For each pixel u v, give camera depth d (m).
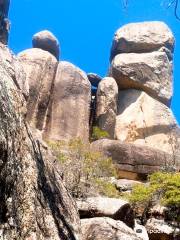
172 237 17.12
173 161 27.19
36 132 7.36
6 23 28.16
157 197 18.12
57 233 5.52
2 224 4.64
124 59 33.78
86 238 10.60
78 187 15.75
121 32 35.50
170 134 31.66
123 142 27.50
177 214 17.72
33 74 30.23
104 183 17.83
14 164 5.08
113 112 31.16
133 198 18.00
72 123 29.72
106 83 31.77
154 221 17.77
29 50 32.22
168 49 35.12
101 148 27.08
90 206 12.93
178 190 17.77
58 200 6.03
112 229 10.72
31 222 5.02
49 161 6.48
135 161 27.09
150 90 33.28
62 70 31.23
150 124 31.64
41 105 29.78
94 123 31.30
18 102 5.86
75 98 30.64
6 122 5.17
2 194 4.74
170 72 34.56
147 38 34.94
